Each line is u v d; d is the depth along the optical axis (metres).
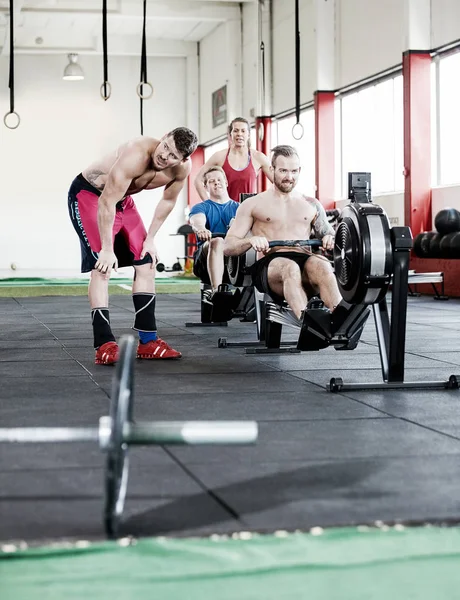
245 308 6.32
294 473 2.40
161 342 4.87
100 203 4.43
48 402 3.47
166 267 18.67
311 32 14.26
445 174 11.73
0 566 1.72
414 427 3.00
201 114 19.05
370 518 1.99
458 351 5.28
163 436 1.82
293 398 3.57
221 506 2.09
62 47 17.97
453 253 10.45
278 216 4.81
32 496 2.17
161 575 1.68
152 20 16.94
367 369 4.44
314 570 1.71
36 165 18.84
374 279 3.65
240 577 1.68
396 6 11.94
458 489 2.24
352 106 13.78
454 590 1.62
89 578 1.67
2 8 15.44
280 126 16.22
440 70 11.62
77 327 6.83
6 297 10.86
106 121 19.08
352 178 3.77
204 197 6.84
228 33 16.75
